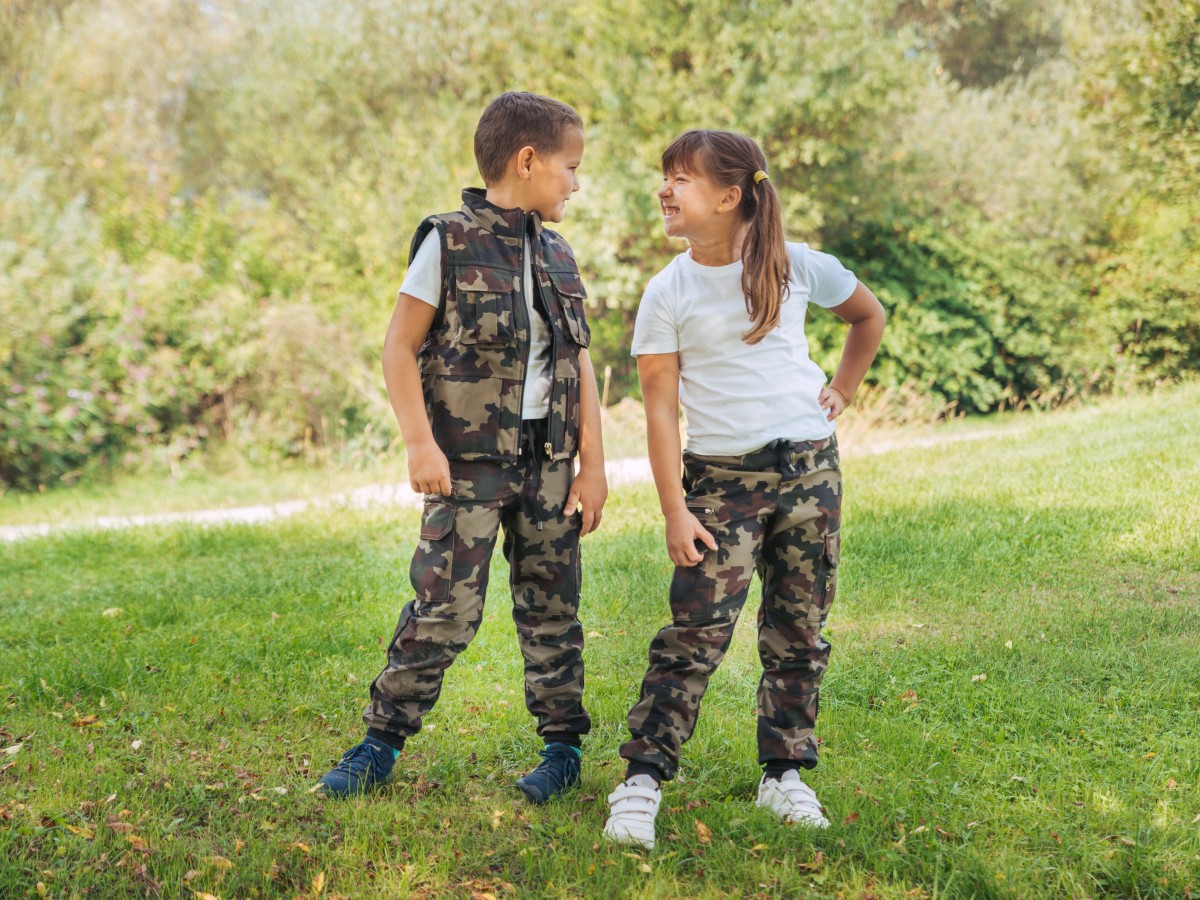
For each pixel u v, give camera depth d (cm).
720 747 275
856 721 291
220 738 290
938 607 402
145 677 345
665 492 224
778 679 233
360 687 332
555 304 239
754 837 221
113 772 263
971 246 1166
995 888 198
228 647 380
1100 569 438
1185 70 1068
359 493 851
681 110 1118
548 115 232
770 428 221
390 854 219
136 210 1186
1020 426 922
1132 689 305
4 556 619
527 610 249
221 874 208
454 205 1162
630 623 404
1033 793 243
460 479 231
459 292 227
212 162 1300
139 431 1043
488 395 229
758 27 1130
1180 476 577
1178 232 1087
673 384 229
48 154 1177
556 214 241
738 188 220
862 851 215
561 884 205
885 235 1198
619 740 283
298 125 1266
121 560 600
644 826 220
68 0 1238
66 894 204
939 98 1174
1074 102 1141
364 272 1197
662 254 1158
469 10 1215
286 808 241
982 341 1142
